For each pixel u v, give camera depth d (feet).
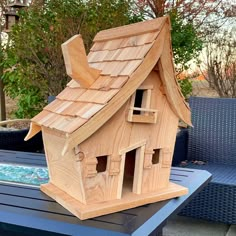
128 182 3.74
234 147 8.28
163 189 3.72
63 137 3.26
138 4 13.41
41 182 4.12
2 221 3.11
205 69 14.07
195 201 6.84
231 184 6.57
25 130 8.82
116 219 3.05
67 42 3.26
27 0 12.47
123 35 3.67
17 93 12.36
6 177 4.34
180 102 3.68
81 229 2.89
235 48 13.79
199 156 8.63
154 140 3.58
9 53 11.91
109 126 3.20
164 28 3.30
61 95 3.84
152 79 3.45
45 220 3.04
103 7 11.13
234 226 7.49
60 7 10.95
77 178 3.23
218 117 8.51
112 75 3.33
